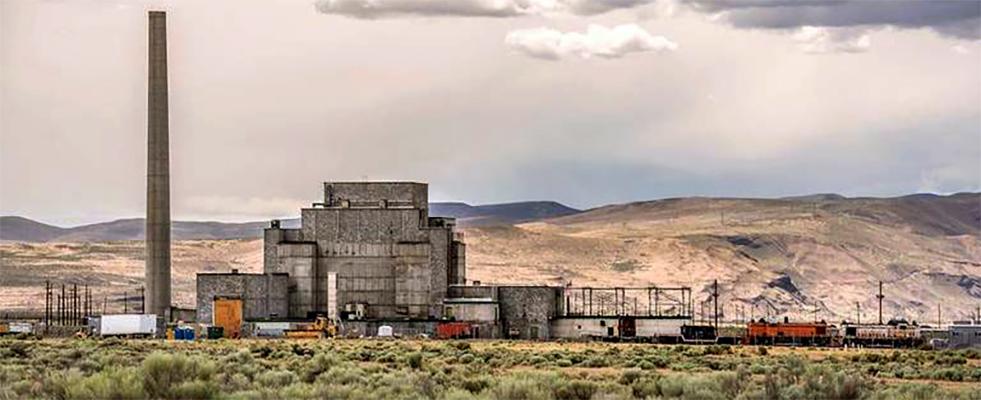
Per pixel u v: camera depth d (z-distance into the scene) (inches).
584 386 4943.4
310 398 4539.9
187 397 4628.4
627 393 4921.3
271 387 4992.6
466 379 5462.6
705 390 4896.7
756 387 5044.3
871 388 5137.8
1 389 4781.0
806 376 5285.4
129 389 4581.7
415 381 5275.6
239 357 7116.1
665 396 4945.9
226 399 4527.6
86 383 4653.1
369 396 4596.5
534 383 4886.8
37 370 5989.2
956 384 6407.5
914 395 4997.5
